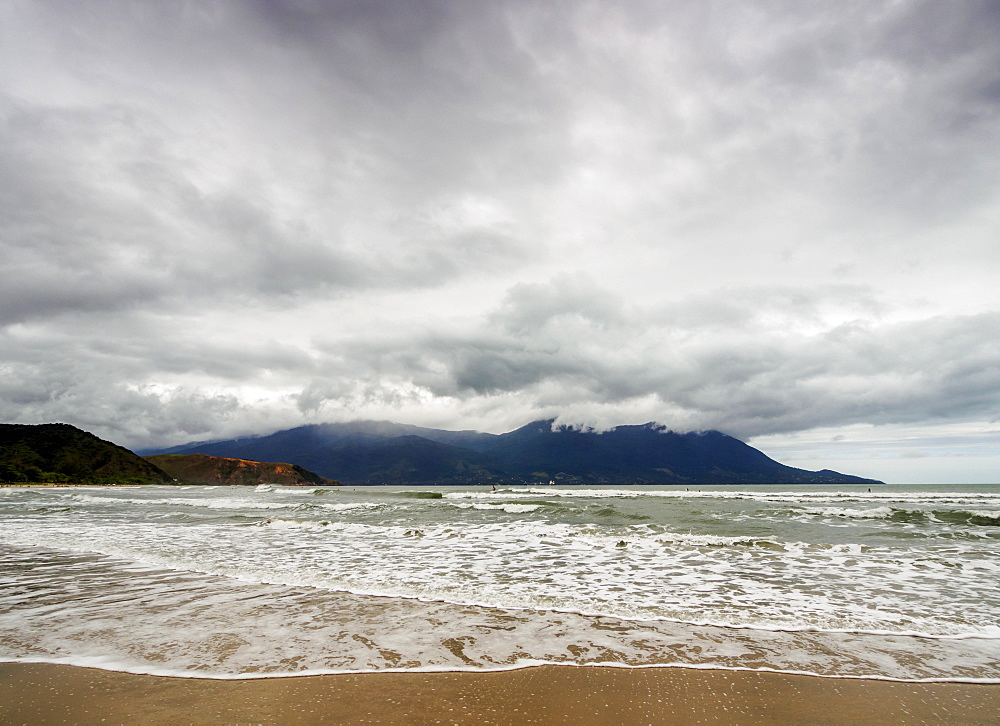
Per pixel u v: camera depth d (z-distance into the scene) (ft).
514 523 74.64
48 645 20.76
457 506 111.65
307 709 15.15
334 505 121.08
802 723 14.58
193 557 43.27
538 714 14.99
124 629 22.80
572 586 31.96
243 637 21.80
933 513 80.53
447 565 39.60
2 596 29.25
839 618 24.79
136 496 196.85
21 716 14.65
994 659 19.48
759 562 40.32
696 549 46.68
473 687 16.87
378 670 18.22
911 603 27.71
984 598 28.76
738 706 15.61
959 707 15.58
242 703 15.53
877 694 16.48
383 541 53.98
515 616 25.11
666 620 24.49
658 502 128.36
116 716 14.66
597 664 18.90
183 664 18.72
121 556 43.70
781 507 105.29
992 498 138.00
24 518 85.81
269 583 32.78
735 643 21.22
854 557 42.24
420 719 14.60
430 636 22.02
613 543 51.16
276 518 82.64
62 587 31.55
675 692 16.56
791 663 19.07
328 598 28.71
